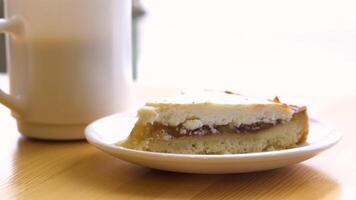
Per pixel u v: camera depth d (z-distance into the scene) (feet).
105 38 1.50
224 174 1.26
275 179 1.24
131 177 1.25
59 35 1.47
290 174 1.27
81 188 1.19
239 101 1.36
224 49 4.01
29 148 1.47
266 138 1.36
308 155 1.23
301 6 3.55
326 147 1.26
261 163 1.18
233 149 1.34
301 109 1.37
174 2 4.16
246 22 3.85
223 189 1.19
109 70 1.52
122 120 1.49
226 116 1.32
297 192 1.17
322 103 1.96
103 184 1.21
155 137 1.29
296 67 3.66
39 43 1.47
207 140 1.32
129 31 1.57
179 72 4.21
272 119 1.35
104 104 1.53
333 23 3.46
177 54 4.24
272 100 1.43
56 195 1.16
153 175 1.26
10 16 1.50
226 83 3.25
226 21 3.96
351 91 3.37
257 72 3.83
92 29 1.48
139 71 4.25
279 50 3.72
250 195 1.16
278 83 3.55
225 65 4.01
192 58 4.19
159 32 4.26
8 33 1.49
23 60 1.49
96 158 1.39
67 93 1.49
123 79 1.56
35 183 1.22
